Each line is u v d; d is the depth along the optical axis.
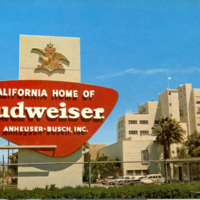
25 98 17.98
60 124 18.16
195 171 30.41
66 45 19.38
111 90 19.09
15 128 17.56
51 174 17.61
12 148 17.34
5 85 17.86
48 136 17.92
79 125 18.38
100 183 19.25
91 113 18.62
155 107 97.31
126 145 64.69
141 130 92.81
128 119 92.69
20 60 18.59
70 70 19.14
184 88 106.62
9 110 17.69
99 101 18.84
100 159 66.75
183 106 106.69
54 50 19.09
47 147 17.53
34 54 18.81
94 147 93.75
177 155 74.12
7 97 17.81
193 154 70.00
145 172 63.31
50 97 18.30
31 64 18.67
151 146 65.38
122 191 12.62
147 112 97.88
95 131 18.52
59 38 19.34
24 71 18.52
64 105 18.33
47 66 18.80
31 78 18.53
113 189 12.88
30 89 18.11
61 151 17.86
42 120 17.97
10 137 17.52
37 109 17.97
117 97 19.08
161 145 65.44
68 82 18.69
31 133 17.78
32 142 17.69
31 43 18.88
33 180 17.38
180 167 35.72
